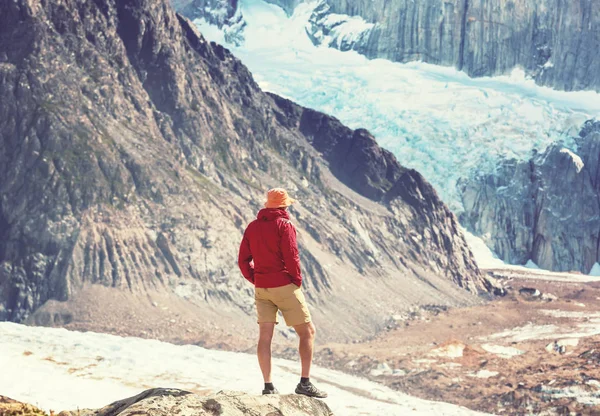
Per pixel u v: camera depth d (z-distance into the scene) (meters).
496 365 67.81
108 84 101.69
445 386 60.97
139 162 93.88
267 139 133.12
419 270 127.31
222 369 23.39
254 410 7.10
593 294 149.50
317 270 104.19
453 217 148.25
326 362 71.38
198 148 109.25
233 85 142.75
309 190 126.25
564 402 53.53
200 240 90.31
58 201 85.50
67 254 82.38
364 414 20.61
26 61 94.38
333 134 157.00
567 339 83.81
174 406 6.82
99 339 24.33
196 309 82.00
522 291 137.12
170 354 24.80
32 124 89.94
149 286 82.88
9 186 86.44
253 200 107.75
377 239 128.00
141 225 88.38
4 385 15.24
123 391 16.78
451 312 109.75
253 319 85.75
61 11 102.56
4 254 82.31
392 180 150.25
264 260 8.34
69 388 16.06
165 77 113.56
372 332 96.38
